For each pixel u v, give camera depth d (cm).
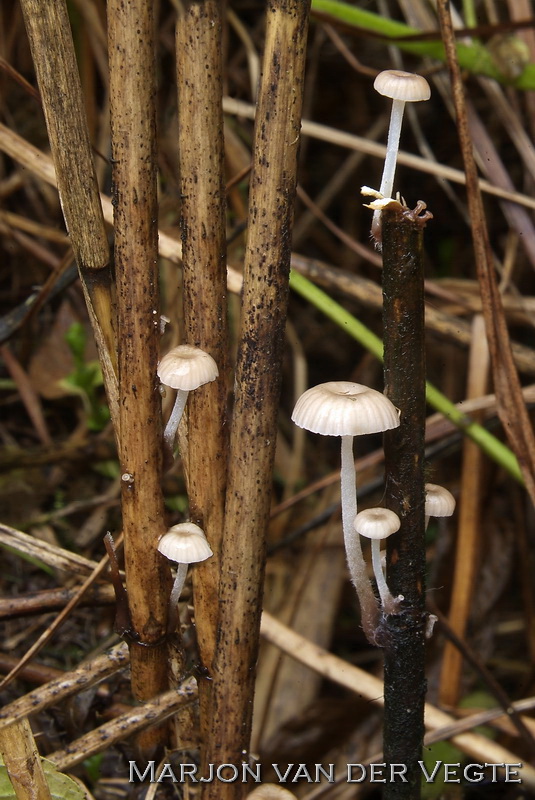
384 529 26
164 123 41
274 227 25
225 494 27
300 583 40
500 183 36
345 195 56
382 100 55
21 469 41
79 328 41
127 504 27
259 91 25
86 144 26
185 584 29
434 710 32
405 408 26
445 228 52
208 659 27
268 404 26
